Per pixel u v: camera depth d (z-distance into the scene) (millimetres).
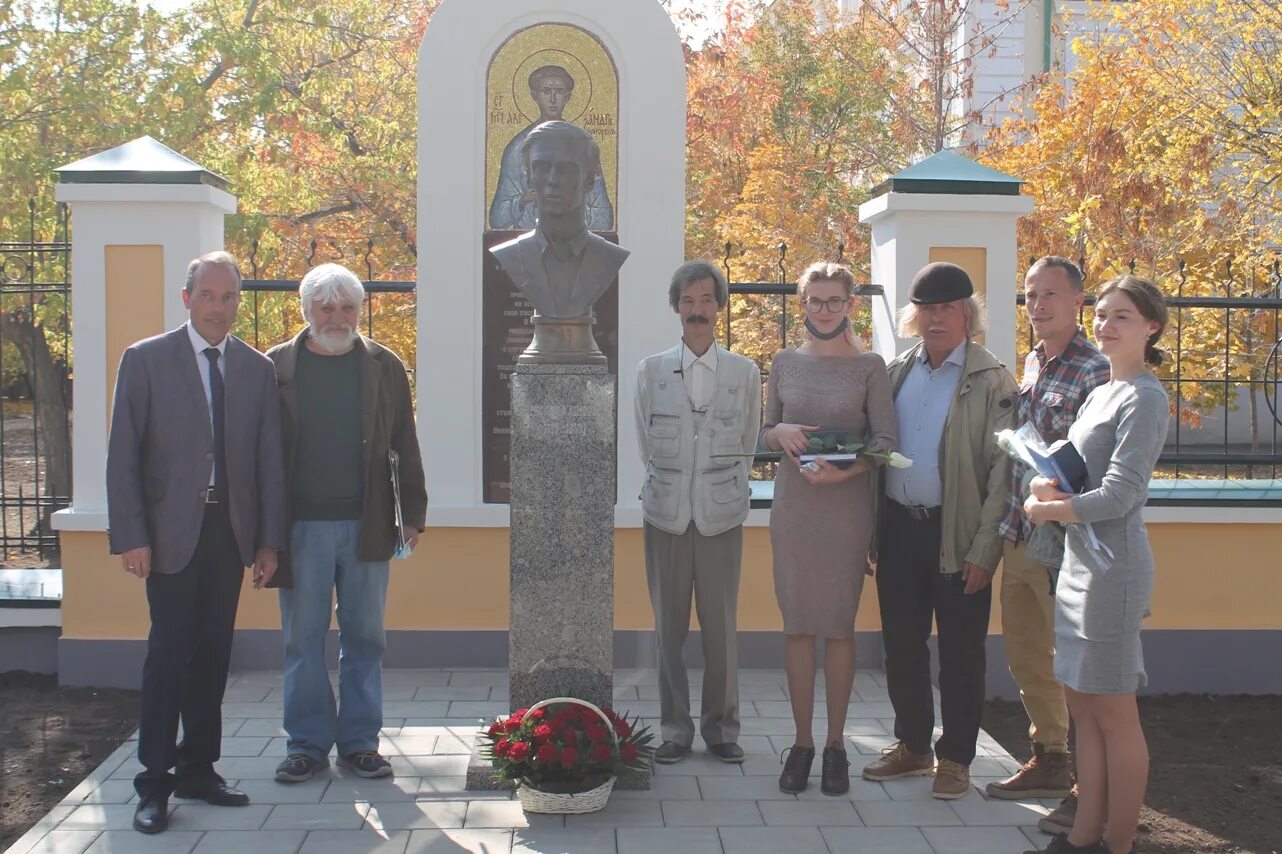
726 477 4680
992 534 4258
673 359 4742
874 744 5086
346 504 4602
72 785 4676
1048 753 4469
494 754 4238
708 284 4648
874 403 4457
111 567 5969
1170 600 6051
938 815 4285
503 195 6156
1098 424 3691
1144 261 10711
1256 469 10102
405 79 16438
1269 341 8953
